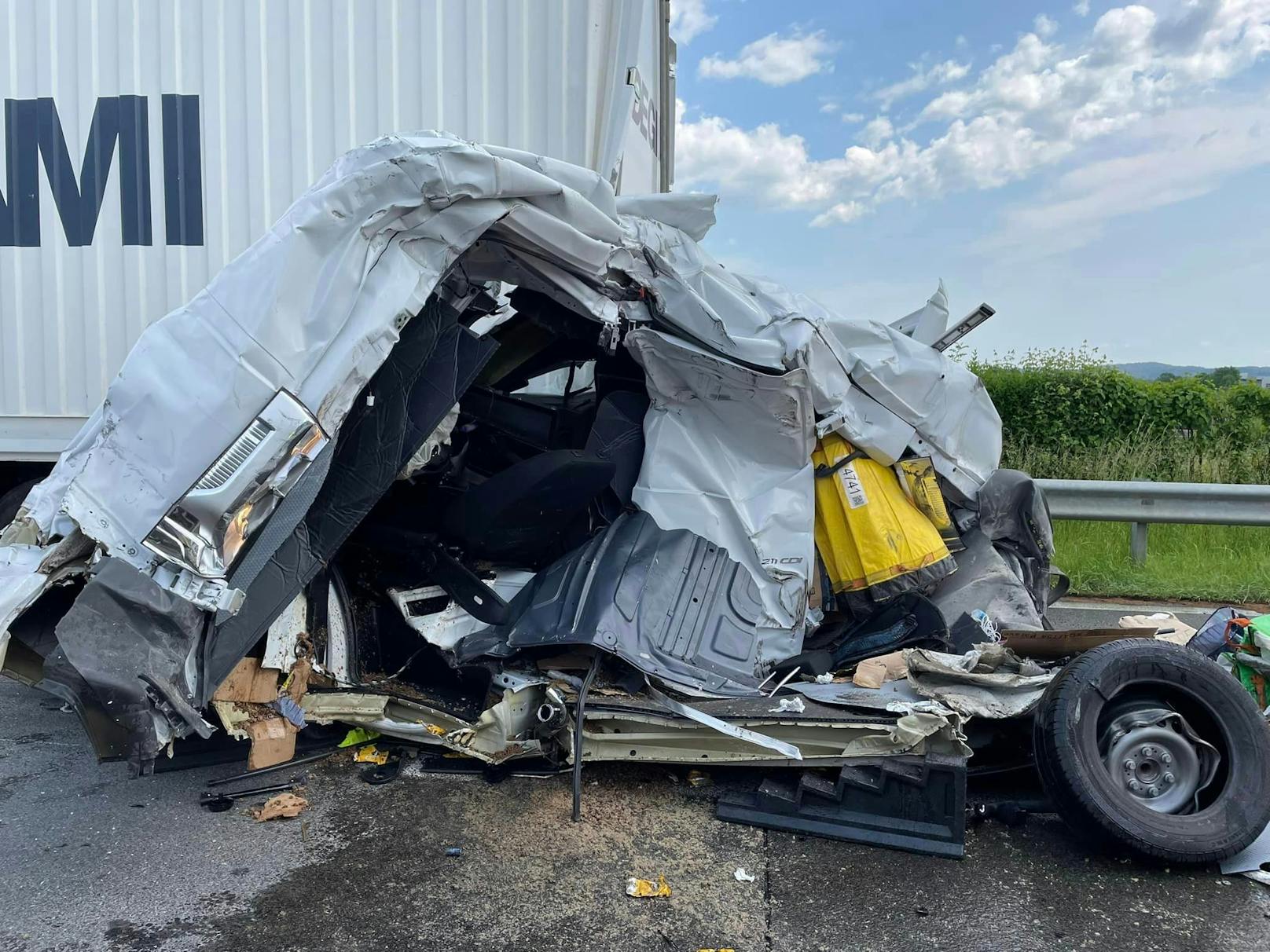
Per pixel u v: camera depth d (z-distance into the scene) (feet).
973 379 12.85
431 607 10.99
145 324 16.06
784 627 11.08
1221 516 20.63
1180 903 8.16
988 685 9.57
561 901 7.97
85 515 7.86
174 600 7.71
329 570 10.44
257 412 7.92
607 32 14.12
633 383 12.29
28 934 7.41
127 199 15.83
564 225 9.64
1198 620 18.15
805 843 9.11
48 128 15.92
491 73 14.34
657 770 10.70
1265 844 8.87
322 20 14.79
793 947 7.40
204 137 15.43
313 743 10.92
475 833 9.15
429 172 8.45
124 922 7.59
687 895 8.11
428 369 9.19
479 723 9.77
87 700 7.36
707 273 11.29
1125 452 27.32
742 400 11.08
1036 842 9.25
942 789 8.94
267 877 8.30
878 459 11.75
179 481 7.82
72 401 16.46
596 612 9.89
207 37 15.21
